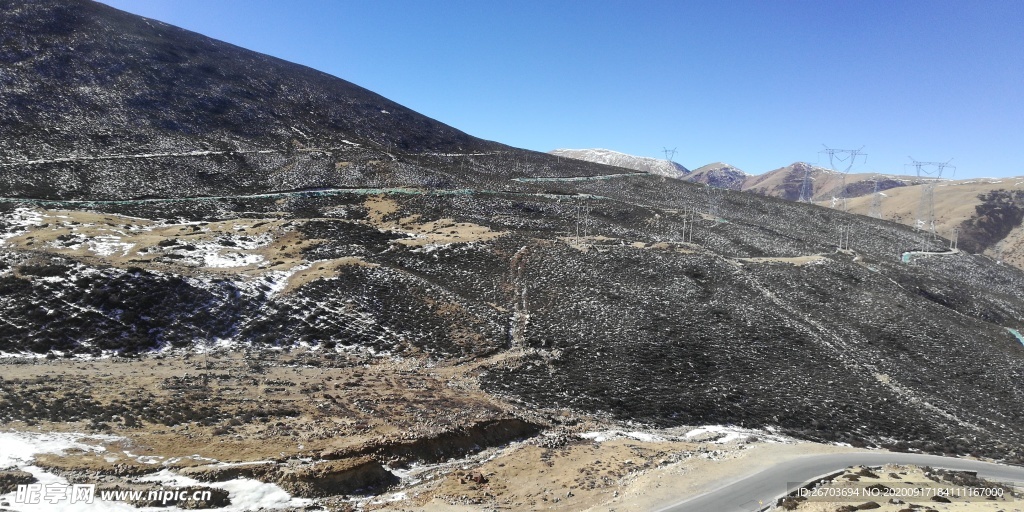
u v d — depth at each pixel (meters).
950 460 31.42
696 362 44.28
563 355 42.22
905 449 34.12
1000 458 34.66
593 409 34.53
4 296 34.06
